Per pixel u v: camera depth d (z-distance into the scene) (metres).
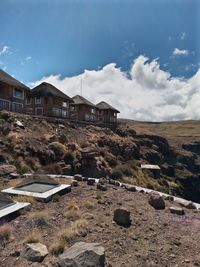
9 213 8.06
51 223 7.86
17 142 20.66
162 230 7.87
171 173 58.31
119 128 58.97
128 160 38.62
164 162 59.09
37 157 20.45
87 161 25.14
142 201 11.08
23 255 5.83
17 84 42.91
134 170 33.97
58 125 35.16
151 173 38.41
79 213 8.59
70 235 6.80
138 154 45.94
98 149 31.73
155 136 66.75
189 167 73.00
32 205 9.34
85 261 5.29
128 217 8.10
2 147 18.75
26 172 16.52
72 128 37.59
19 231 7.20
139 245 6.71
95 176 24.55
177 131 168.62
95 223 7.82
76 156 24.44
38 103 51.09
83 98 68.31
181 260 6.10
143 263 5.83
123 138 50.25
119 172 28.55
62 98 53.47
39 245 6.17
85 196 10.95
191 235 7.67
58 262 5.45
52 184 11.77
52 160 21.72
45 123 32.38
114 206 9.84
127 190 13.36
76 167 23.05
